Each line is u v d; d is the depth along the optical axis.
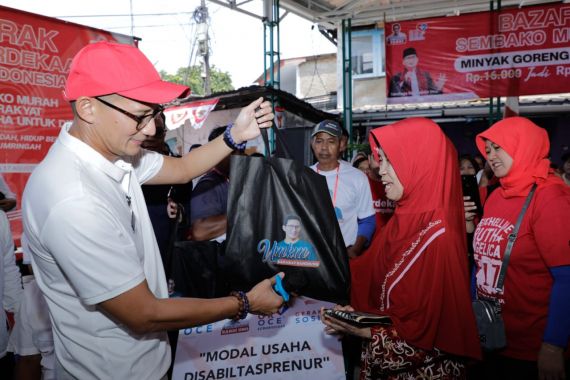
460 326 1.90
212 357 2.72
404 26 7.29
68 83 1.49
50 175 1.47
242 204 2.03
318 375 2.70
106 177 1.56
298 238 2.03
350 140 8.72
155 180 2.02
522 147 2.37
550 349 2.11
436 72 7.21
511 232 2.34
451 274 1.92
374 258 2.27
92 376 1.60
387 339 1.92
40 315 2.58
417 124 2.06
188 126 7.63
